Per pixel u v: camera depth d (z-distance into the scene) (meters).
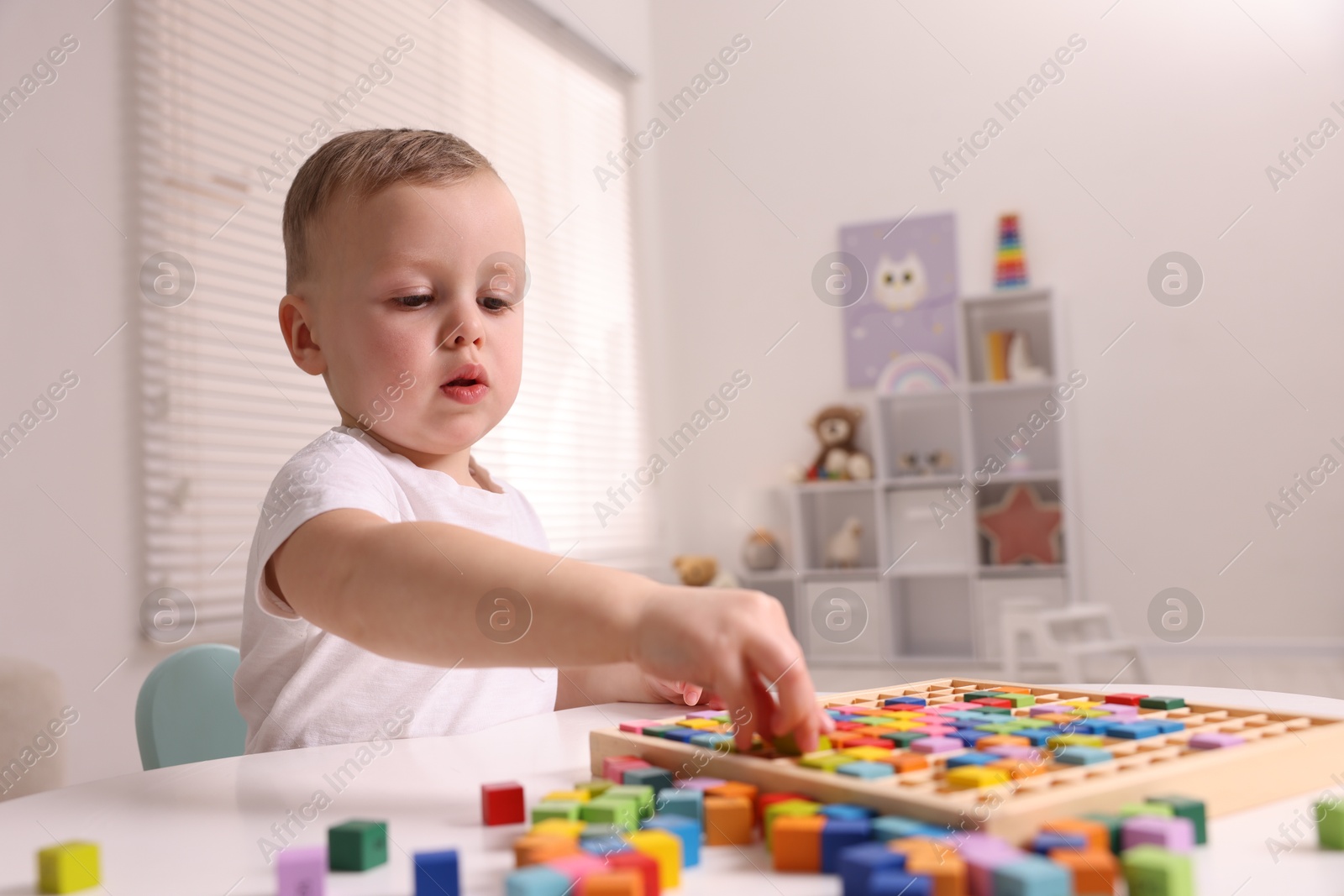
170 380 1.92
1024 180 3.59
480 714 0.80
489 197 0.82
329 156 0.82
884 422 3.65
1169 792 0.38
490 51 3.11
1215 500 3.29
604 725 0.68
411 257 0.78
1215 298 3.33
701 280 4.05
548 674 0.87
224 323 2.06
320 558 0.56
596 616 0.47
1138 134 3.44
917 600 3.69
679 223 4.09
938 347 3.70
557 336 3.31
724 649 0.44
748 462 3.96
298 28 2.32
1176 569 3.32
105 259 1.81
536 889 0.30
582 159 3.60
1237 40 3.33
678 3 4.10
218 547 2.02
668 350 4.08
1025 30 3.60
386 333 0.78
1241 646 3.22
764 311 3.96
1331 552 3.16
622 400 3.73
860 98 3.83
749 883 0.32
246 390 2.10
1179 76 3.40
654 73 4.12
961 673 3.36
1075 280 3.50
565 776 0.52
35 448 1.66
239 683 0.77
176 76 1.99
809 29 3.91
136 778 0.54
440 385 0.80
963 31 3.69
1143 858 0.29
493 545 0.52
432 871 0.32
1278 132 3.28
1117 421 3.42
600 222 3.69
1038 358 3.55
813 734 0.43
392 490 0.77
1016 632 3.08
